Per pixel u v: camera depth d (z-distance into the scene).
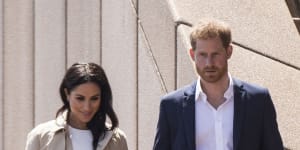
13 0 24.03
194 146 14.81
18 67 23.97
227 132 14.81
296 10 25.41
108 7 21.73
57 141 15.45
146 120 20.78
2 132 24.42
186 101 15.02
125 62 21.33
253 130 14.86
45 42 23.31
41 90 23.45
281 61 21.86
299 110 20.59
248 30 21.61
